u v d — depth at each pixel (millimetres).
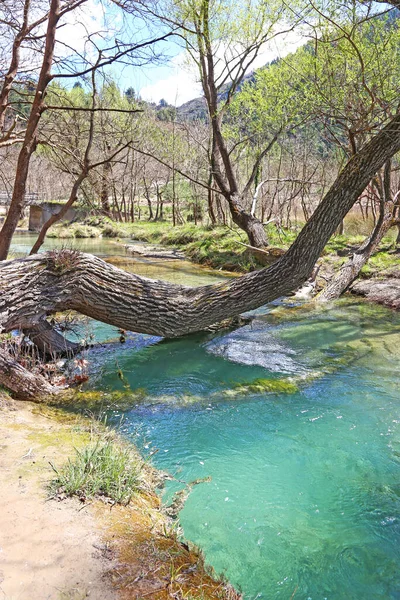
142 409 4277
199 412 4254
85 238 21359
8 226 5922
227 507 2875
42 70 5492
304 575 2332
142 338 6496
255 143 18281
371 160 5461
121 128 10195
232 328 6973
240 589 2203
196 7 10266
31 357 4973
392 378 5055
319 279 10172
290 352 5934
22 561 2049
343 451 3576
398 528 2705
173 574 2086
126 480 2859
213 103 12328
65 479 2689
